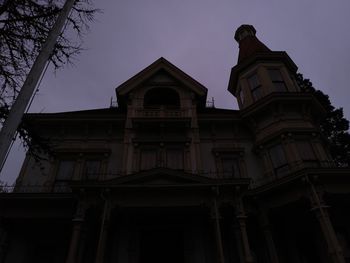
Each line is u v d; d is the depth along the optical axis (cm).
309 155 1472
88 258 1212
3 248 1239
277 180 1276
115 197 1157
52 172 1499
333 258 1041
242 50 2247
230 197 1187
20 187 1438
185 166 1502
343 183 1227
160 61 1900
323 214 1123
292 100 1619
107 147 1619
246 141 1695
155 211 1242
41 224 1331
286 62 1966
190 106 1753
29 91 557
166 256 1288
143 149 1575
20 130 868
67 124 1683
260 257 1285
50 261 1276
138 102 1759
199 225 1300
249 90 1862
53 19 811
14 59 797
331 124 2567
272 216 1370
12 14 781
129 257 1194
